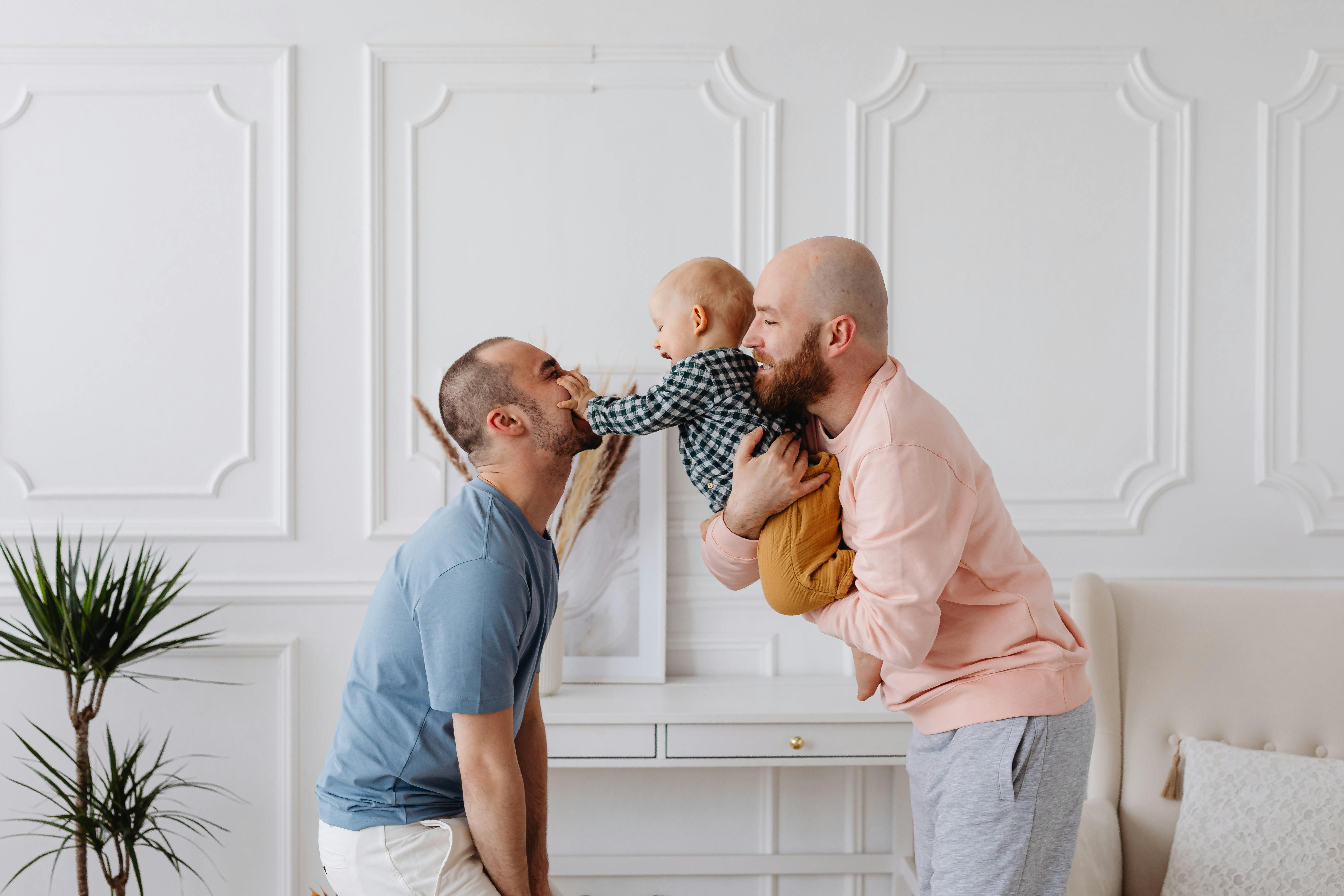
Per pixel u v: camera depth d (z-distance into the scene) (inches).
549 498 61.9
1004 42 99.7
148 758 97.0
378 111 97.5
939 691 54.1
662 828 101.0
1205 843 71.7
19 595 95.6
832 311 50.0
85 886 85.5
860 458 49.4
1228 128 100.1
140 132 98.0
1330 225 100.3
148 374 98.0
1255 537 100.1
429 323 98.5
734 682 96.6
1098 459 100.0
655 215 99.3
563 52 98.1
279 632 97.4
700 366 54.3
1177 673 80.4
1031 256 100.1
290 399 97.4
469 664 52.9
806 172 99.6
